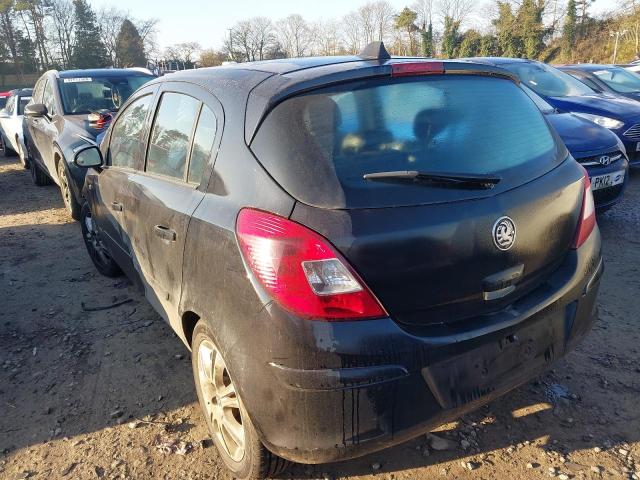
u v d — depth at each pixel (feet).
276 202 6.57
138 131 11.25
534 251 7.57
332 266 6.20
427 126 7.38
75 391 10.55
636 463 8.05
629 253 15.98
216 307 7.25
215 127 8.00
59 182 23.27
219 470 8.32
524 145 8.11
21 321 13.56
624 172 17.57
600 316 12.34
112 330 12.89
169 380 10.75
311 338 6.19
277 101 7.08
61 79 24.54
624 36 149.48
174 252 8.57
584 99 25.30
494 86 8.48
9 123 37.27
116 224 12.24
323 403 6.28
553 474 7.92
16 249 19.13
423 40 196.34
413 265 6.51
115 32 258.16
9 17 239.30
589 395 9.61
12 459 8.83
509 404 9.47
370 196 6.49
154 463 8.55
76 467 8.57
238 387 6.92
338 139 6.82
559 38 169.68
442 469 8.11
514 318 7.25
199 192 8.09
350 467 8.22
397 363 6.36
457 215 6.77
